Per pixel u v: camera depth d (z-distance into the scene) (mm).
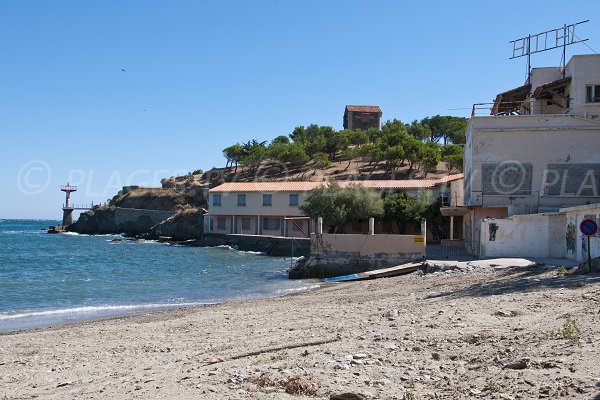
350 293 26891
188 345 14406
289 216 78125
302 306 22047
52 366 12969
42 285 38406
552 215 34781
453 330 12422
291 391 8164
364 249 40375
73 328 20188
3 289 36156
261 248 73312
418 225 68188
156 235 105812
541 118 40969
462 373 8789
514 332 11547
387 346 11109
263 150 124500
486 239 36688
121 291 35281
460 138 125938
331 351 11109
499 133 41375
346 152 122125
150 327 18625
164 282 40219
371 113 158625
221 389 8578
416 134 133250
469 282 25594
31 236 128625
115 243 98875
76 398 9250
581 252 30906
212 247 82375
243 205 81688
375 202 65875
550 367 8367
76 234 133750
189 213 102812
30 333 19375
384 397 7770
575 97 43094
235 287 36750
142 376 10562
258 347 12734
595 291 16750
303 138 138125
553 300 15766
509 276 26062
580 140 40438
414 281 29328
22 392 10281
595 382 7395
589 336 10156
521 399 7121
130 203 126875
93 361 13195
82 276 44938
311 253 41500
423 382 8461
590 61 43031
